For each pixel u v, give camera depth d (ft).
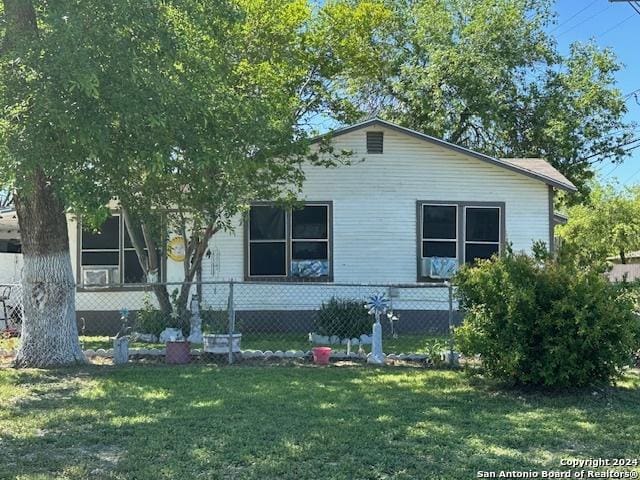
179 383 26.63
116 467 16.20
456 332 26.71
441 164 48.55
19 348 31.17
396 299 47.70
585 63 80.48
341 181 48.14
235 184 35.47
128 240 49.49
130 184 33.37
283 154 38.75
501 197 48.75
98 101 21.11
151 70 22.20
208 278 47.91
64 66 19.66
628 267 101.65
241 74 36.42
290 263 47.96
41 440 18.58
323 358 31.86
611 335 24.89
